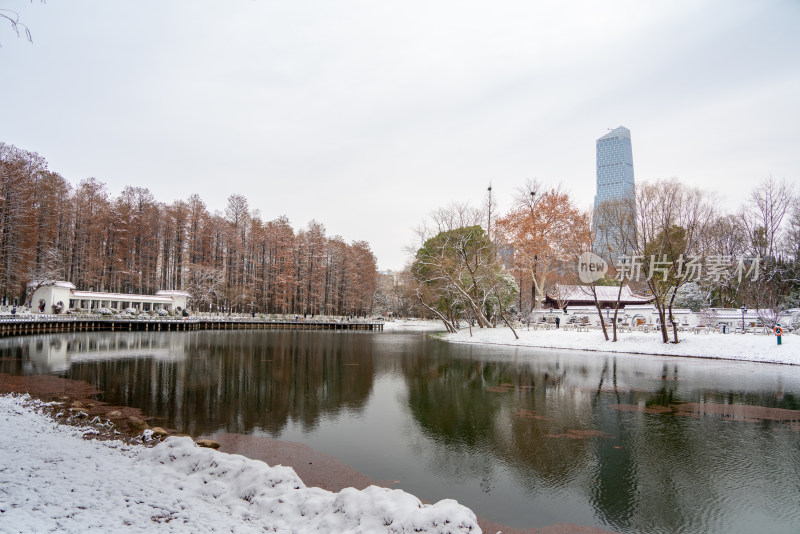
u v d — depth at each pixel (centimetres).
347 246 8506
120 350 2852
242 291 6738
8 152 4494
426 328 7450
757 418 1266
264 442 1019
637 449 997
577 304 5606
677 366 2328
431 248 4625
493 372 2125
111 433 1019
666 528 654
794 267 4384
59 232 5809
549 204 4256
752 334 3050
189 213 6781
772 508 718
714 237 4300
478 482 816
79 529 443
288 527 549
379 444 1023
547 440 1061
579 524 664
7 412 1105
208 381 1781
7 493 522
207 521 525
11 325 3575
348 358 2678
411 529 502
